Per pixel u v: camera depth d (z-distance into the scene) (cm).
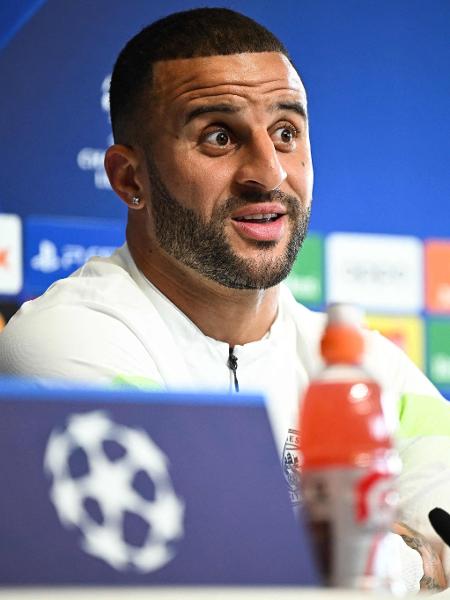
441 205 659
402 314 646
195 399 203
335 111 646
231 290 406
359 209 644
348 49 652
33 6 595
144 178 420
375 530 207
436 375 650
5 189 581
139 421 199
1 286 576
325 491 209
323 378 227
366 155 648
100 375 394
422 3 668
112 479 194
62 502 190
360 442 222
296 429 416
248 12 637
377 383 229
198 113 402
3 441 191
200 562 192
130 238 432
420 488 400
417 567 366
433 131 661
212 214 401
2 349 410
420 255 653
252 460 202
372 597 179
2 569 183
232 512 197
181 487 197
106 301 414
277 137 406
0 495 188
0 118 584
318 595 179
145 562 189
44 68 594
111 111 436
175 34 416
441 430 425
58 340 400
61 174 591
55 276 586
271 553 195
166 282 418
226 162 401
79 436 195
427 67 665
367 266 642
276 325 428
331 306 230
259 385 420
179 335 414
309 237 632
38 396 196
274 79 405
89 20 604
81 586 185
